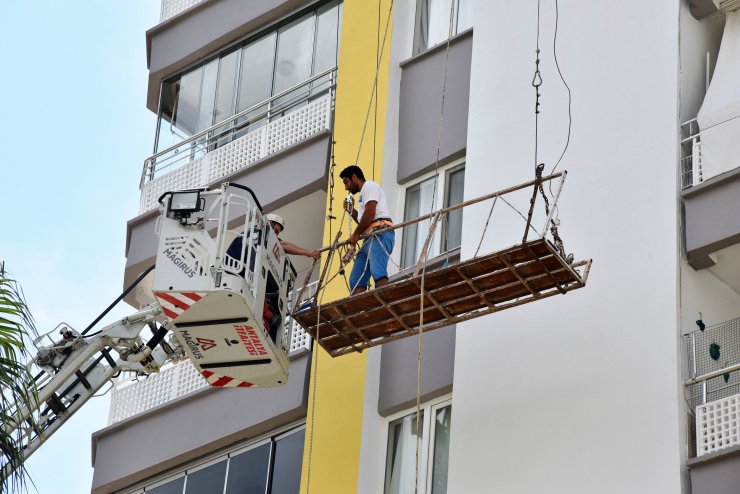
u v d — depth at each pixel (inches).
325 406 996.6
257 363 880.9
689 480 805.9
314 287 1176.8
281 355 879.7
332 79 1165.1
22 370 764.0
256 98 1223.5
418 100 1075.9
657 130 906.1
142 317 986.1
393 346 993.5
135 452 1113.4
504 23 1018.7
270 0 1240.8
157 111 1315.2
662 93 915.4
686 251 869.8
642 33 942.4
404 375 975.6
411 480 948.6
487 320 925.8
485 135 987.9
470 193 977.5
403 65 1099.9
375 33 1119.6
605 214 901.8
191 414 1093.8
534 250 807.7
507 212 949.8
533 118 967.6
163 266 832.9
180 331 860.6
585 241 901.8
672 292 855.1
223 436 1061.1
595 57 956.0
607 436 839.7
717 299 888.3
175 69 1299.2
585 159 927.7
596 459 837.2
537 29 995.3
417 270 840.9
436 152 1042.7
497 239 946.7
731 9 950.4
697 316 867.4
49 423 976.9
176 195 842.8
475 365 916.0
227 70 1261.1
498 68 1005.2
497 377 902.4
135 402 1136.8
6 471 742.5
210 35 1272.1
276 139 1157.1
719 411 810.8
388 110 1077.1
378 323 887.7
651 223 882.8
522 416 879.1
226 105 1245.7
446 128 1045.2
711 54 964.0
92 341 975.0
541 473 855.1
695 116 927.7
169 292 828.6
